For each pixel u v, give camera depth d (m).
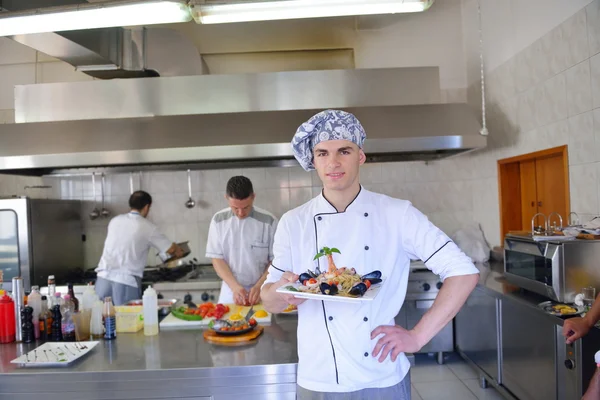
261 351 1.66
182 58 3.48
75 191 4.09
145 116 3.35
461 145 3.04
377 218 1.27
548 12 2.80
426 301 3.53
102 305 1.94
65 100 3.50
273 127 3.14
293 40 3.98
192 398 1.52
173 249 3.32
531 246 2.41
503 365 2.67
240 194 2.45
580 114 2.52
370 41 4.02
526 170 3.43
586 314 1.79
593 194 2.43
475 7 3.84
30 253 3.43
